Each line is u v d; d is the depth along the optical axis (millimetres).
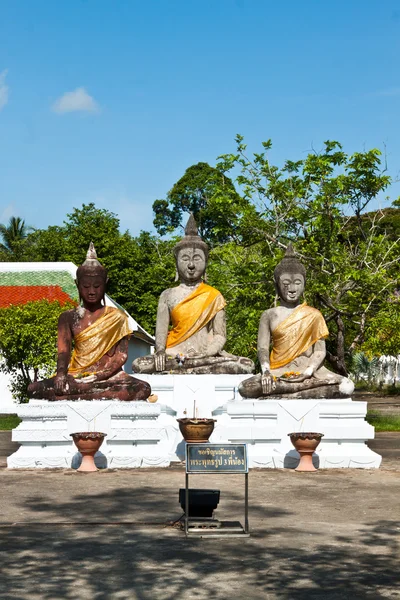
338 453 18312
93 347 18906
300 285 20484
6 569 9391
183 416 20656
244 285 28047
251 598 8438
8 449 21562
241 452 11078
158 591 8633
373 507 13125
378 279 26922
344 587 8797
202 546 10477
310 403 18828
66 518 12125
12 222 70438
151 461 17828
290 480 16094
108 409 18141
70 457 17750
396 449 21578
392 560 9867
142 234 54875
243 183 28281
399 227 35281
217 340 21594
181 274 22156
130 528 11469
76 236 54281
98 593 8547
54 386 18516
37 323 32125
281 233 29141
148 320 51125
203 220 62219
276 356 20125
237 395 20844
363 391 57750
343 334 28266
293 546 10508
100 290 19094
